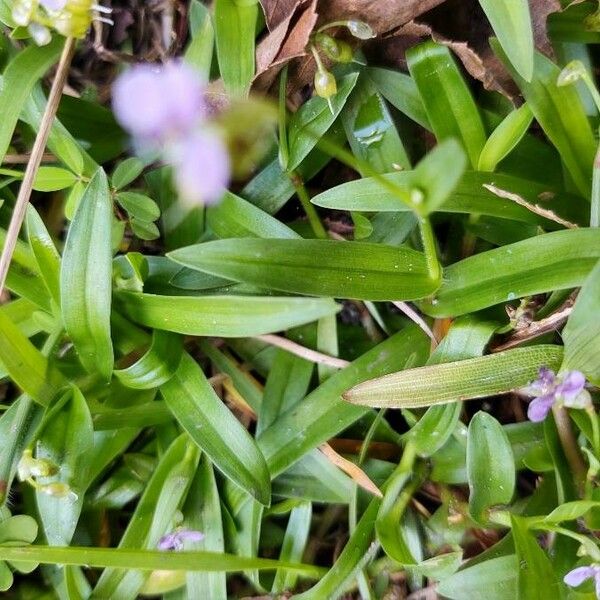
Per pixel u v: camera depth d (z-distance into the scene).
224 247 0.35
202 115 0.33
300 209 0.39
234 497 0.37
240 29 0.36
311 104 0.37
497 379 0.35
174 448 0.37
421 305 0.36
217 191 0.36
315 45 0.36
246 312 0.36
